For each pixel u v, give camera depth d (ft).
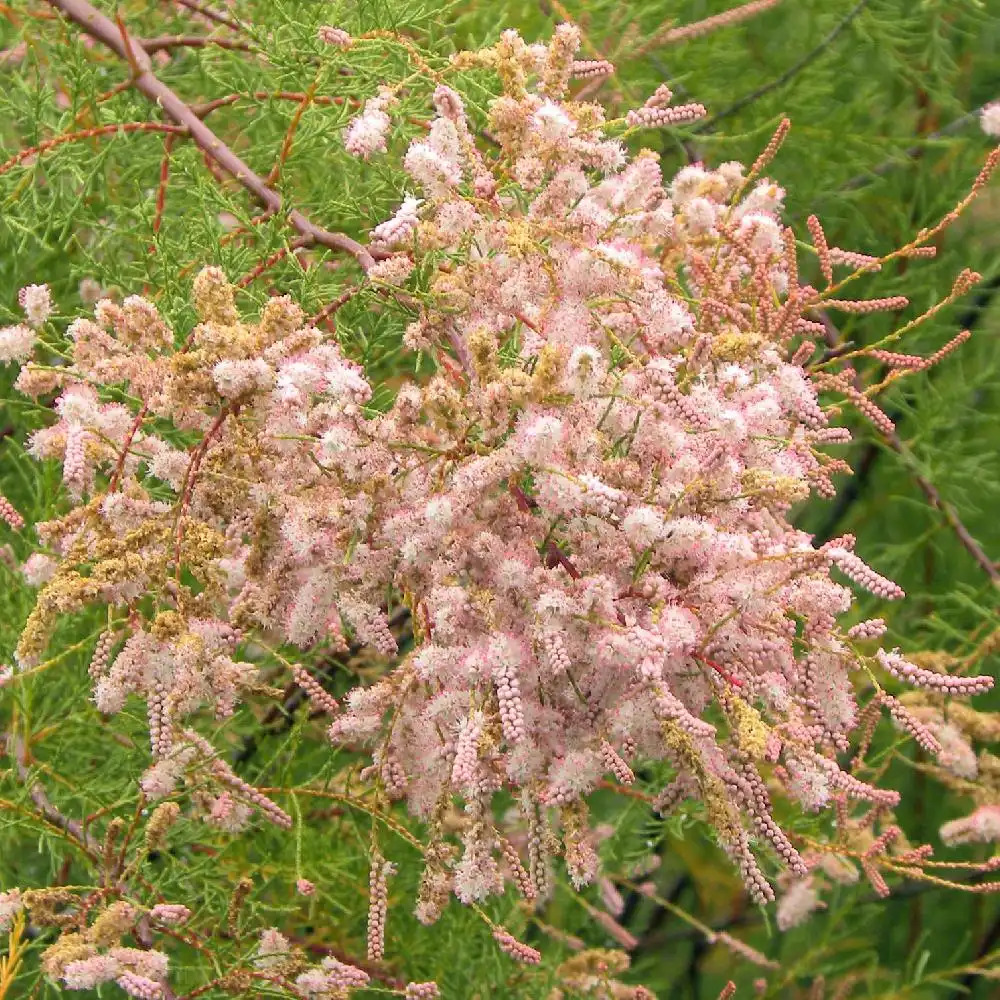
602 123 1.15
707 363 1.05
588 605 0.97
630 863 1.61
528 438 0.97
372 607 1.03
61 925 1.13
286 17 1.37
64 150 1.37
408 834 1.12
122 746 1.40
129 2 1.59
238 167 1.32
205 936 1.28
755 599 0.98
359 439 1.02
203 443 1.04
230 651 1.07
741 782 0.97
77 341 1.09
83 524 1.06
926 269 1.79
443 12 1.47
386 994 1.54
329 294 1.32
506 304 1.08
